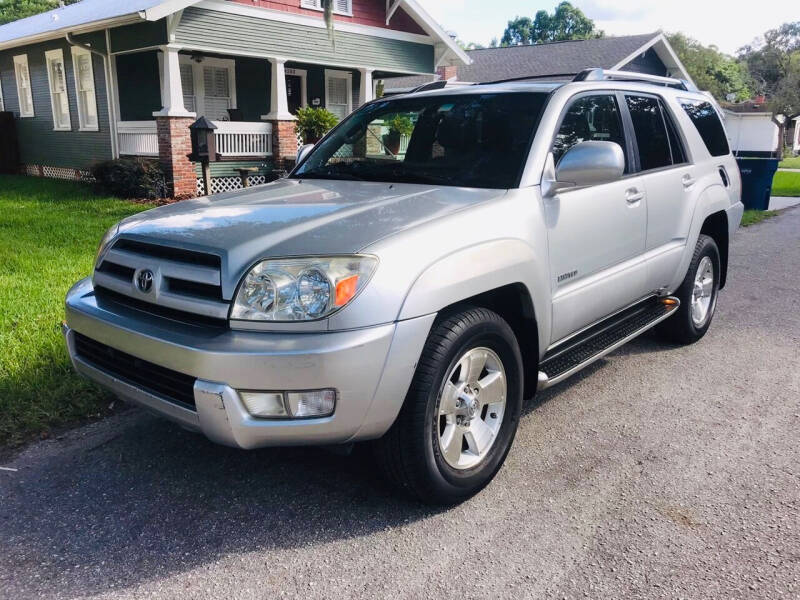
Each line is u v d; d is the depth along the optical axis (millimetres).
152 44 14312
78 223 10273
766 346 5508
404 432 2869
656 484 3355
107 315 3068
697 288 5422
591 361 3928
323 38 17156
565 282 3684
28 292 6277
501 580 2643
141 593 2564
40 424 3871
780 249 10039
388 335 2662
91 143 17750
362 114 4555
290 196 3521
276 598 2543
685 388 4617
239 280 2701
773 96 68312
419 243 2848
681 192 4836
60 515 3062
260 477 3410
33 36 16750
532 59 27250
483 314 3084
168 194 14156
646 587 2600
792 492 3279
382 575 2672
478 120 3865
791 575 2666
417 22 19641
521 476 3438
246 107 18969
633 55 25172
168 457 3602
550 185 3541
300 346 2568
